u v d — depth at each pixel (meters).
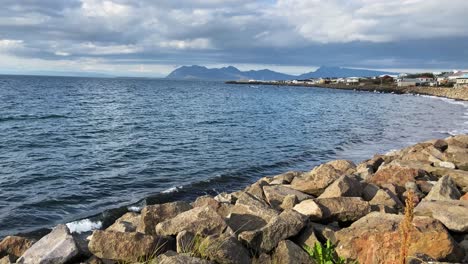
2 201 13.25
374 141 27.97
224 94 99.62
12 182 15.50
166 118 38.97
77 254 6.50
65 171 17.33
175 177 16.75
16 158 19.70
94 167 18.16
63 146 23.09
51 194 14.11
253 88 169.00
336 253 6.05
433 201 8.07
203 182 16.09
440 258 5.94
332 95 110.31
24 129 29.17
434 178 11.98
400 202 9.12
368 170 13.13
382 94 123.12
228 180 16.67
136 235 6.48
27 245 7.52
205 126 33.50
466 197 8.80
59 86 111.88
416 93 122.94
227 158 20.89
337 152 23.62
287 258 5.86
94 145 23.58
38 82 141.62
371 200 9.27
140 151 22.02
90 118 37.22
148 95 82.75
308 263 5.83
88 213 12.35
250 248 6.30
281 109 55.66
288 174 13.24
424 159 14.87
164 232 6.82
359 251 5.85
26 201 13.31
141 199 13.69
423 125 38.28
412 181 10.90
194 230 6.71
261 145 25.20
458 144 17.95
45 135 26.72
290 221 6.50
